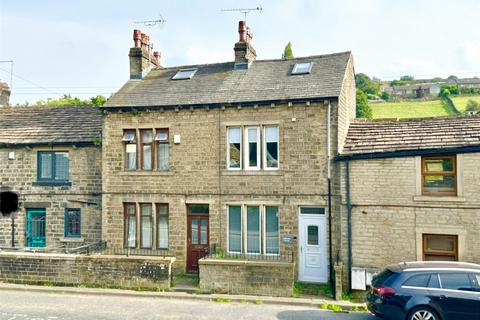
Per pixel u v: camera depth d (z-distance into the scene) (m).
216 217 16.12
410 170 14.05
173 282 15.05
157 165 17.03
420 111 52.81
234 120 16.11
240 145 16.14
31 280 15.13
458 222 13.43
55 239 18.31
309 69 17.38
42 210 18.67
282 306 12.88
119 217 17.09
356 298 13.83
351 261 14.48
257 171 15.77
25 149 18.77
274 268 13.60
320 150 15.18
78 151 18.39
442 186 13.94
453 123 15.01
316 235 15.34
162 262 14.25
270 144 15.97
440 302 9.98
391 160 14.26
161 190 16.72
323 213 15.30
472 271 10.29
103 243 17.12
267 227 15.85
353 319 11.64
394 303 10.17
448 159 13.90
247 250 16.00
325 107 15.17
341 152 15.14
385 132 15.77
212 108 16.25
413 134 14.96
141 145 17.19
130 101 17.36
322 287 14.48
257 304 13.05
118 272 14.53
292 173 15.45
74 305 12.83
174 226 16.52
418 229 13.84
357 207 14.56
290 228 15.38
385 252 14.17
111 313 12.07
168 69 20.42
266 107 15.77
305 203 15.26
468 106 52.00
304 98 15.14
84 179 18.23
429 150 13.71
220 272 13.97
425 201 13.78
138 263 14.40
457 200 13.44
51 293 14.22
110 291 14.11
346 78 16.89
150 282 14.28
